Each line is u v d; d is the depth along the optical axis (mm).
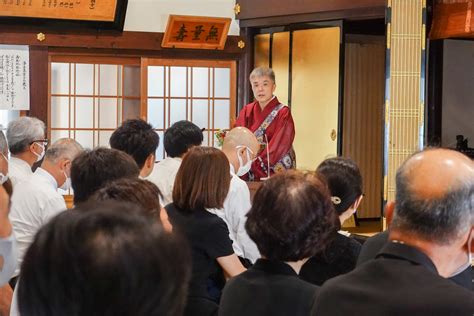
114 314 848
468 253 1498
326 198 1829
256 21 7004
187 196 2672
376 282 1436
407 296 1378
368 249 2156
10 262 2223
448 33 6113
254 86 5613
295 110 6984
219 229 2643
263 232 1797
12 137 3697
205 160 2686
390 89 5895
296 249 1789
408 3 5898
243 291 1795
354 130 7855
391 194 5906
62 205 3229
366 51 7859
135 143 3348
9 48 6301
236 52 7039
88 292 841
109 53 6613
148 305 860
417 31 5910
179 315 918
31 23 6266
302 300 1735
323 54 6707
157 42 6727
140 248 861
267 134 5602
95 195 1971
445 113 7297
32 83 6387
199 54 6895
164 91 6844
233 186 3398
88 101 6676
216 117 7059
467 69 7352
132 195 1934
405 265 1439
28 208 3160
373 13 6258
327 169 2598
